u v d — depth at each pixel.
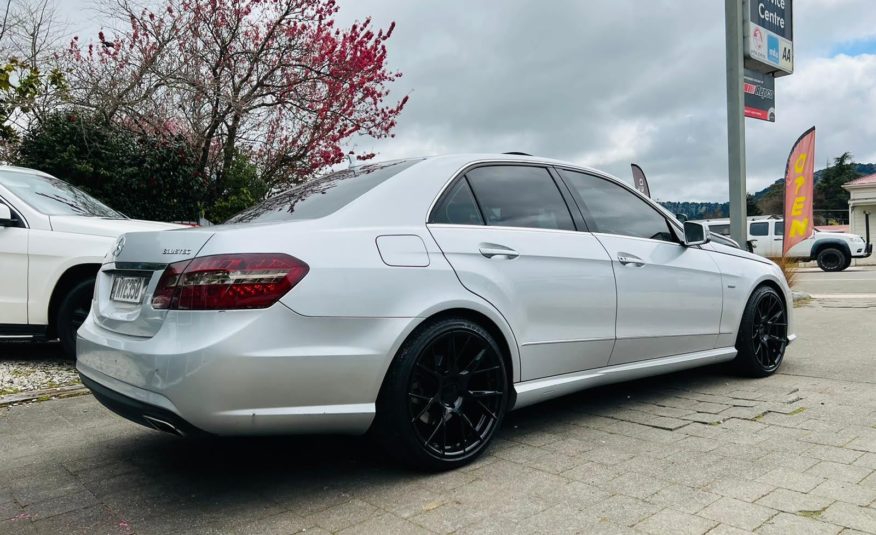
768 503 2.49
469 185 3.36
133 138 10.46
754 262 4.87
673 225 4.38
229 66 11.49
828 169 63.31
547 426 3.66
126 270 2.92
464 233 3.17
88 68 11.02
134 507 2.67
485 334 3.10
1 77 9.55
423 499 2.66
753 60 10.05
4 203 5.19
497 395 3.15
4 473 3.09
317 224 2.78
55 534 2.44
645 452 3.14
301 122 12.34
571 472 2.90
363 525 2.44
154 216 10.45
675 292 4.12
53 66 11.23
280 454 3.30
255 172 11.82
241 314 2.46
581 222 3.77
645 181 10.69
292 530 2.42
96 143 9.83
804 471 2.80
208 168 11.50
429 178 3.22
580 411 3.96
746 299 4.66
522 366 3.31
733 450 3.11
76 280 5.21
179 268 2.56
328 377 2.60
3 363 5.50
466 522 2.43
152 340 2.56
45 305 5.08
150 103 10.73
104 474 3.06
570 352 3.54
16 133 10.23
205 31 11.45
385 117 13.04
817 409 3.79
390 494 2.73
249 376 2.44
